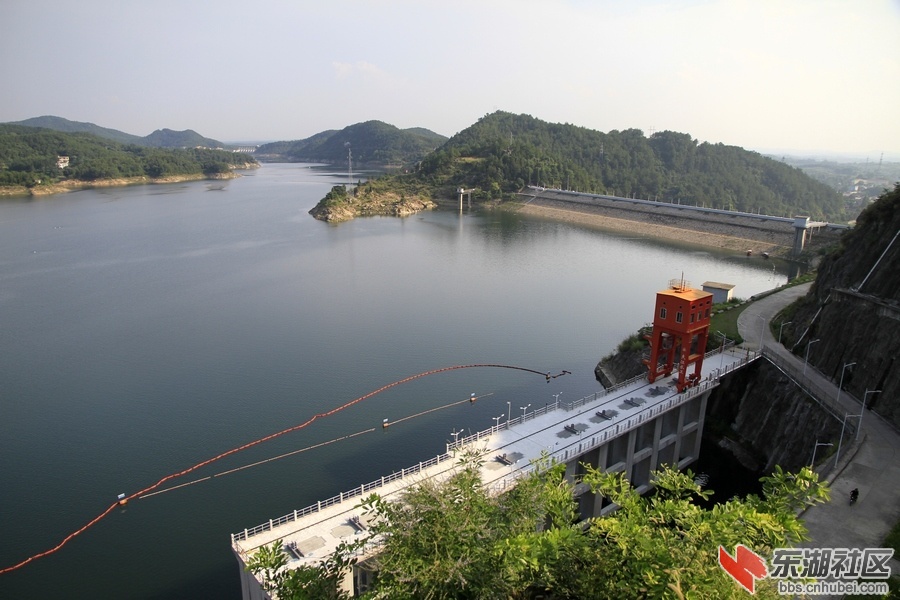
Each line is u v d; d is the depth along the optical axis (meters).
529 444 71.12
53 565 64.88
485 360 121.25
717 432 94.06
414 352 125.25
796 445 81.31
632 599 25.80
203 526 70.75
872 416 76.81
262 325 141.88
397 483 63.28
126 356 122.19
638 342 109.56
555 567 28.45
